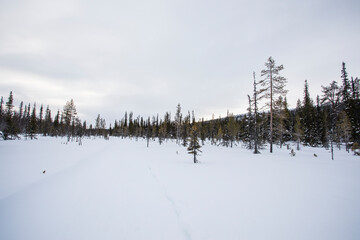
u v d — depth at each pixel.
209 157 17.89
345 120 25.09
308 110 38.47
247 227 4.12
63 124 63.72
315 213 4.76
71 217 5.55
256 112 22.20
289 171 10.20
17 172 11.83
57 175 11.32
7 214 5.89
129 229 4.52
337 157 17.45
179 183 8.05
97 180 9.97
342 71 30.47
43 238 4.48
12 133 42.66
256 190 6.77
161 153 24.44
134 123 98.44
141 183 8.74
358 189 6.76
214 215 4.79
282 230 3.95
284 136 37.84
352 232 3.79
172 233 4.17
